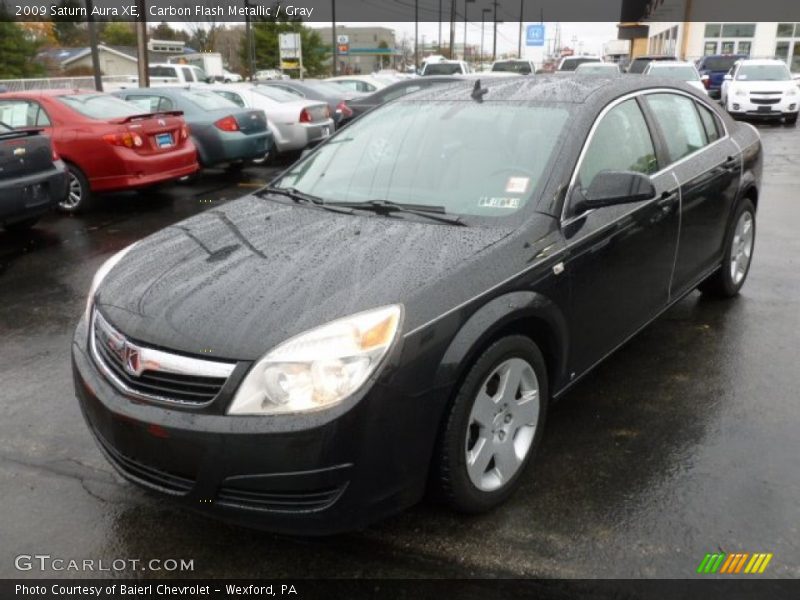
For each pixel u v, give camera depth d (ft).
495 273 9.33
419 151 12.08
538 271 9.82
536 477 10.50
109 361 9.09
